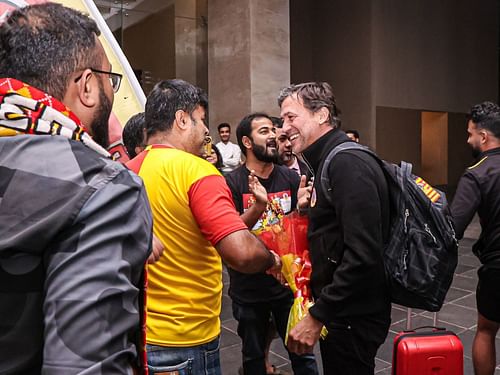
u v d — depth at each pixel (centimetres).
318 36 1220
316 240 173
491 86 1408
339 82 1181
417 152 1214
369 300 162
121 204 67
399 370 189
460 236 223
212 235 135
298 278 180
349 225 155
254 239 138
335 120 180
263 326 237
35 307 63
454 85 1302
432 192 169
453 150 1315
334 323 168
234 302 239
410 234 162
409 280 159
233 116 853
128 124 181
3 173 66
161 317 139
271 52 845
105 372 59
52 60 73
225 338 353
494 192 222
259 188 200
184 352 141
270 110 846
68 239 62
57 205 63
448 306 420
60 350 58
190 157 144
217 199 137
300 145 181
